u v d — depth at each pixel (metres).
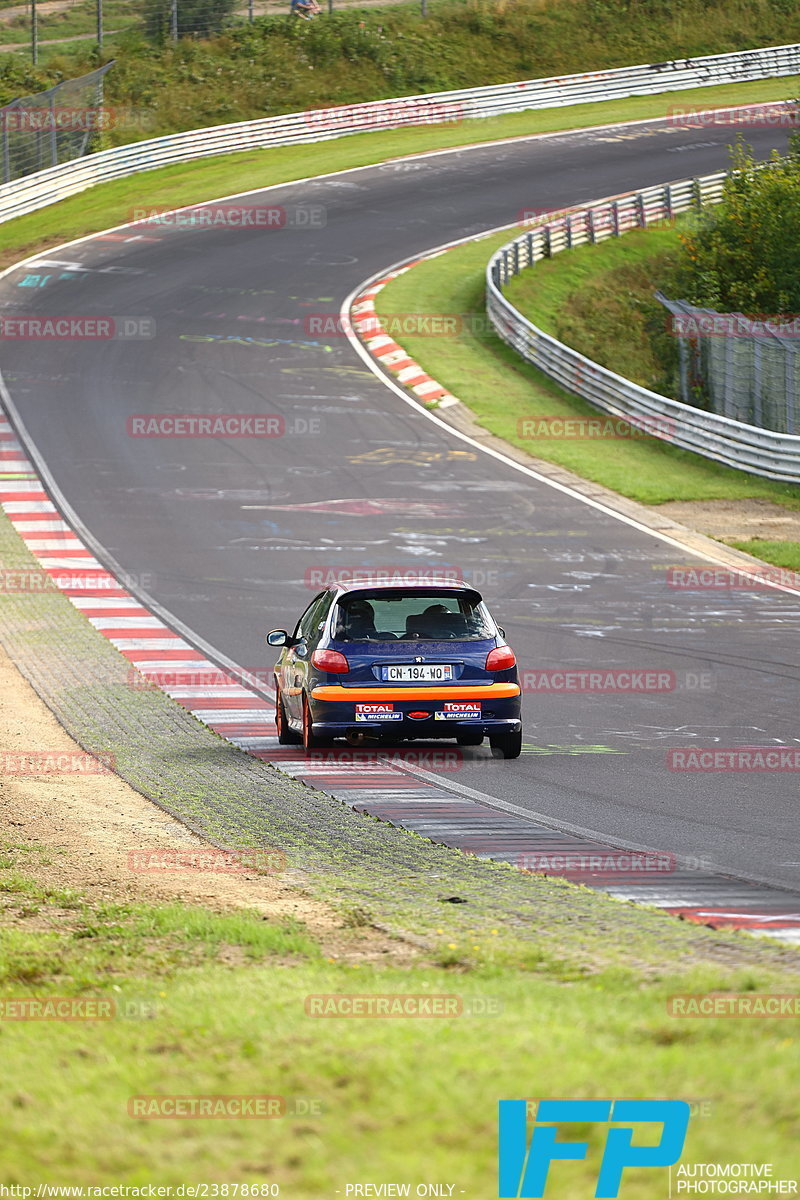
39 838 35.19
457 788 40.25
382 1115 14.39
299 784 40.84
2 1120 14.91
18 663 62.12
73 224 182.62
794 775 41.47
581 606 73.12
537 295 158.00
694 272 155.50
